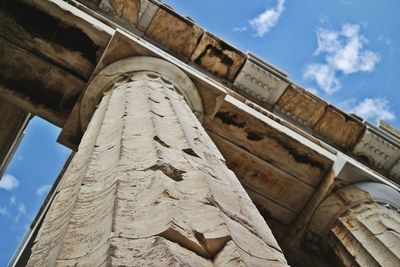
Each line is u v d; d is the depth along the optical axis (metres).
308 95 9.73
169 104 5.70
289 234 8.34
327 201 8.06
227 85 9.38
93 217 2.85
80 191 3.28
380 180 8.22
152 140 4.09
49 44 7.01
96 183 3.42
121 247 2.38
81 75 7.16
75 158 4.50
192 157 4.08
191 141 4.54
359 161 9.77
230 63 9.42
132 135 4.29
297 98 9.71
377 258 6.95
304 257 8.26
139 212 2.83
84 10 7.49
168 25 9.09
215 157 4.65
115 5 8.83
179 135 4.56
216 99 7.12
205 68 9.36
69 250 2.50
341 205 8.04
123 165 3.55
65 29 7.03
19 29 6.93
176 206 2.87
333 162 8.20
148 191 3.12
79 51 7.08
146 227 2.65
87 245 2.52
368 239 7.30
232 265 2.47
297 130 8.55
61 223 2.98
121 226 2.60
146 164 3.54
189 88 6.95
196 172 3.58
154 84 6.41
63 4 7.11
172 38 9.12
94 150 4.20
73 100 7.29
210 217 2.92
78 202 3.10
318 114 9.79
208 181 3.54
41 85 7.24
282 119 9.00
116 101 5.80
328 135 9.84
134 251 2.38
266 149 8.04
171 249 2.42
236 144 7.91
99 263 2.25
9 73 7.15
